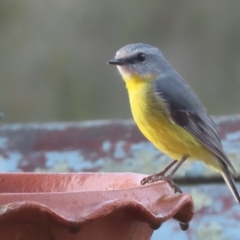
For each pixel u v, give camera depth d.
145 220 5.10
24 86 22.33
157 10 23.61
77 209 4.75
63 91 22.44
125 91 22.45
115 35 23.17
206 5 23.55
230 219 9.24
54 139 11.21
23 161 10.88
